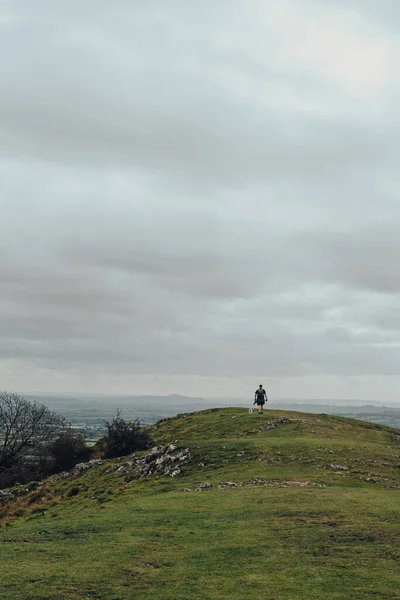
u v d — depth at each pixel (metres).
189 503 26.94
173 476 37.66
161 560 17.97
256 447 40.59
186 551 18.86
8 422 76.44
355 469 33.22
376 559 17.14
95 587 15.45
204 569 16.88
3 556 18.81
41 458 67.06
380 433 54.41
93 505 34.34
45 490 45.12
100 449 63.12
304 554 17.80
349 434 49.88
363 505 24.25
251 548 18.69
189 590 15.06
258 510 24.05
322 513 22.94
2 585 15.59
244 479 32.53
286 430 49.50
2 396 83.38
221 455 39.78
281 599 14.14
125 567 17.28
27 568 17.22
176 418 71.19
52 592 15.01
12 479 62.34
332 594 14.38
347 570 16.20
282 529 20.81
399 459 37.06
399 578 15.48
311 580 15.46
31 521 33.28
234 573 16.34
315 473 32.53
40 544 20.52
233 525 21.92
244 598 14.30
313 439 43.25
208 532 21.19
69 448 64.56
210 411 72.06
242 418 59.12
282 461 36.50
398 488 29.16
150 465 41.88
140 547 19.53
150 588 15.32
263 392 62.75
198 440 48.66
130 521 23.80
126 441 55.88
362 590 14.62
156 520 23.73
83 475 47.16
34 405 81.25
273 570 16.42
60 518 29.08
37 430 75.38
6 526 32.69
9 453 71.25
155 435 61.06
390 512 22.95
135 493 34.66
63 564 17.66
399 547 18.34
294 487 28.95
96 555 18.67
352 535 19.72
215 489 30.58
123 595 14.80
